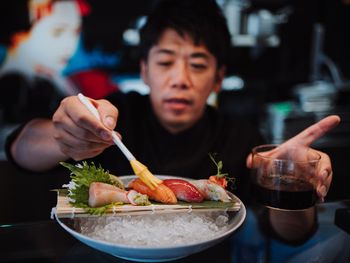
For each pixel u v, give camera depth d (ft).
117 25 9.95
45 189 5.86
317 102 10.50
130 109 5.12
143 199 2.67
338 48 11.61
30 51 9.43
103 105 2.84
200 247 2.26
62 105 2.89
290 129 9.61
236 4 10.41
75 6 9.52
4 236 2.80
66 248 2.68
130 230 2.42
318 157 3.28
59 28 9.51
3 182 5.79
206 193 2.89
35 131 4.04
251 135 5.31
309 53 11.59
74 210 2.54
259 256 2.61
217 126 5.18
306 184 3.11
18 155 4.12
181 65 4.34
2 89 9.39
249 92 11.28
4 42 9.21
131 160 2.76
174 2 4.52
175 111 4.48
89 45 9.85
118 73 10.23
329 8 11.28
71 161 4.07
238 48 10.97
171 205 2.70
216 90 5.16
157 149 4.99
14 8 9.09
